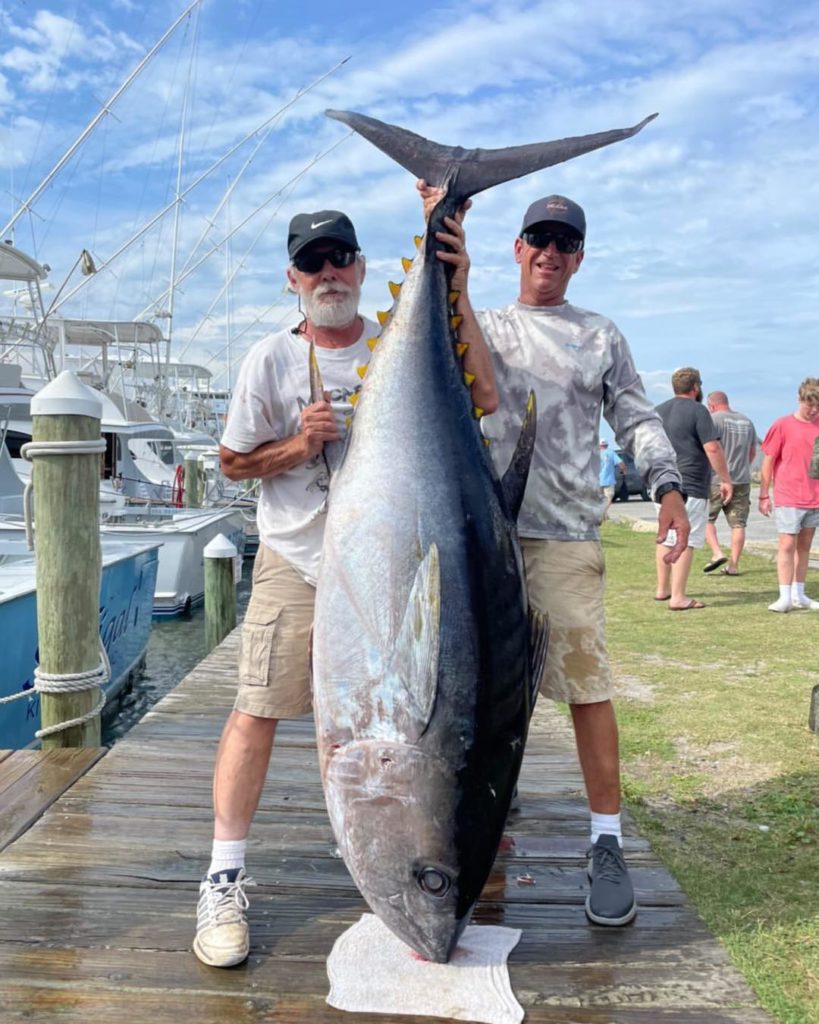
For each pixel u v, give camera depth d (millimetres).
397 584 1859
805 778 3631
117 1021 1851
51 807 2965
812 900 2676
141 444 16109
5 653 4809
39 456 3701
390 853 1824
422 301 2053
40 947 2109
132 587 7164
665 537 2428
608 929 2240
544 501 2414
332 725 1882
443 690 1811
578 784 3262
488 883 2480
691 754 3932
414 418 1973
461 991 1950
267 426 2271
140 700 7336
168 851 2623
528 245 2475
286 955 2098
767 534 13617
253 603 2264
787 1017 2088
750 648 5906
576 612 2365
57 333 15070
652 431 2486
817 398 6832
